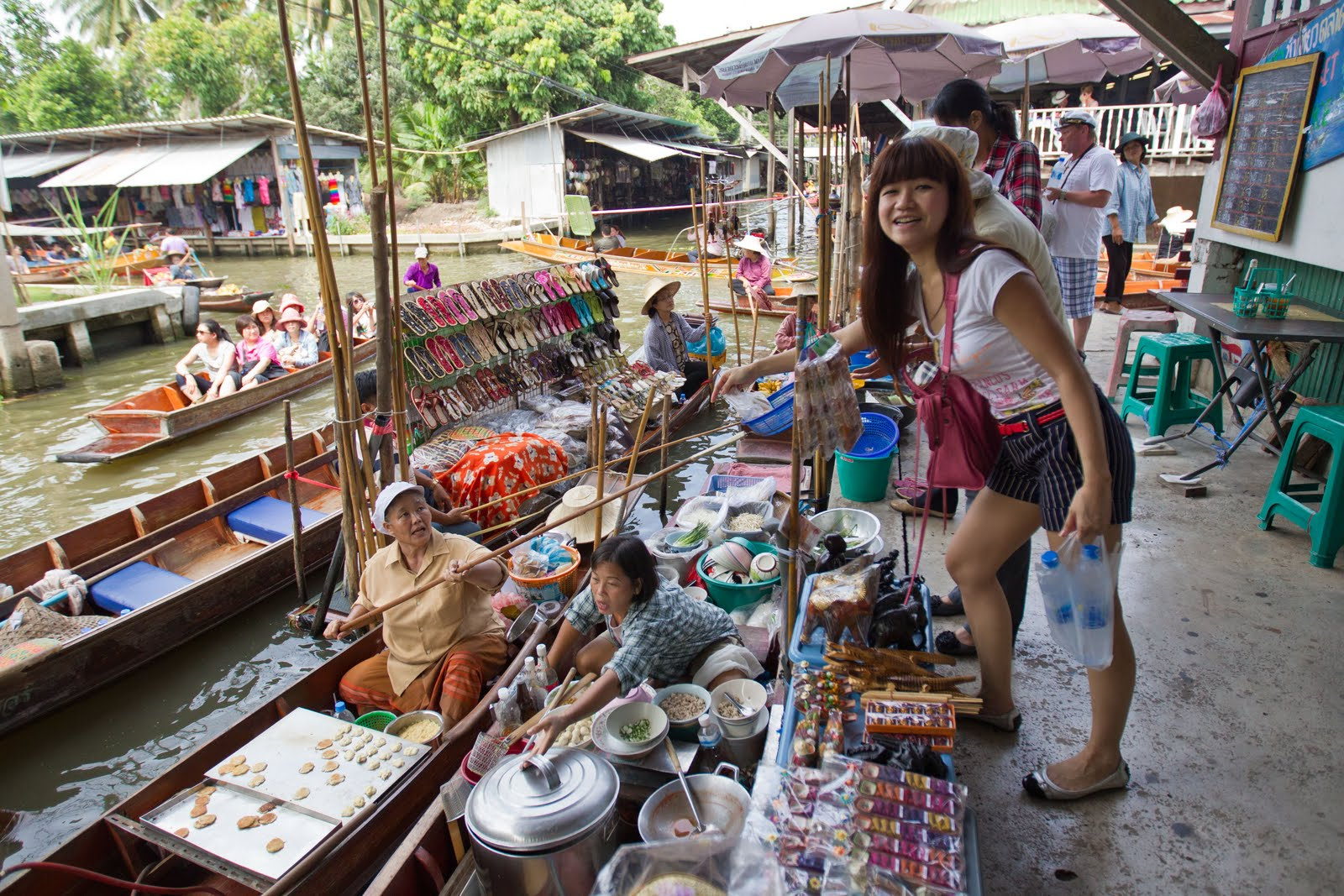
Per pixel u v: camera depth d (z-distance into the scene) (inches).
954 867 70.5
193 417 350.6
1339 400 177.6
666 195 1397.6
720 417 339.0
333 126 1171.9
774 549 159.5
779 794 81.6
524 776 88.7
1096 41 274.1
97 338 531.2
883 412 213.0
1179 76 336.2
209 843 109.8
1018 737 102.7
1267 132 186.5
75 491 306.8
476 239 960.9
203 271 740.7
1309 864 83.1
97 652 180.5
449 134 1163.9
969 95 135.4
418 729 135.0
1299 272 192.1
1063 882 83.0
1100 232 217.8
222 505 236.5
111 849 115.7
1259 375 166.2
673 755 100.5
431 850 105.6
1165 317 216.2
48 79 1122.0
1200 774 95.2
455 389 269.4
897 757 83.1
